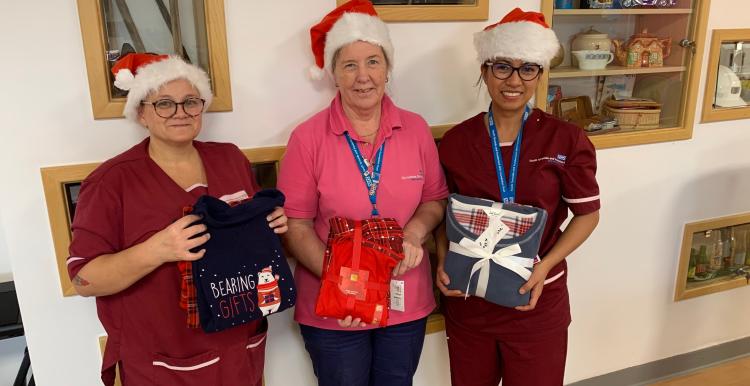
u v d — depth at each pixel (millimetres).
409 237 1403
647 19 2102
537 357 1513
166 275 1173
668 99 2158
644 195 2143
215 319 1125
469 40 1771
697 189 2238
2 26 1288
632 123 2074
